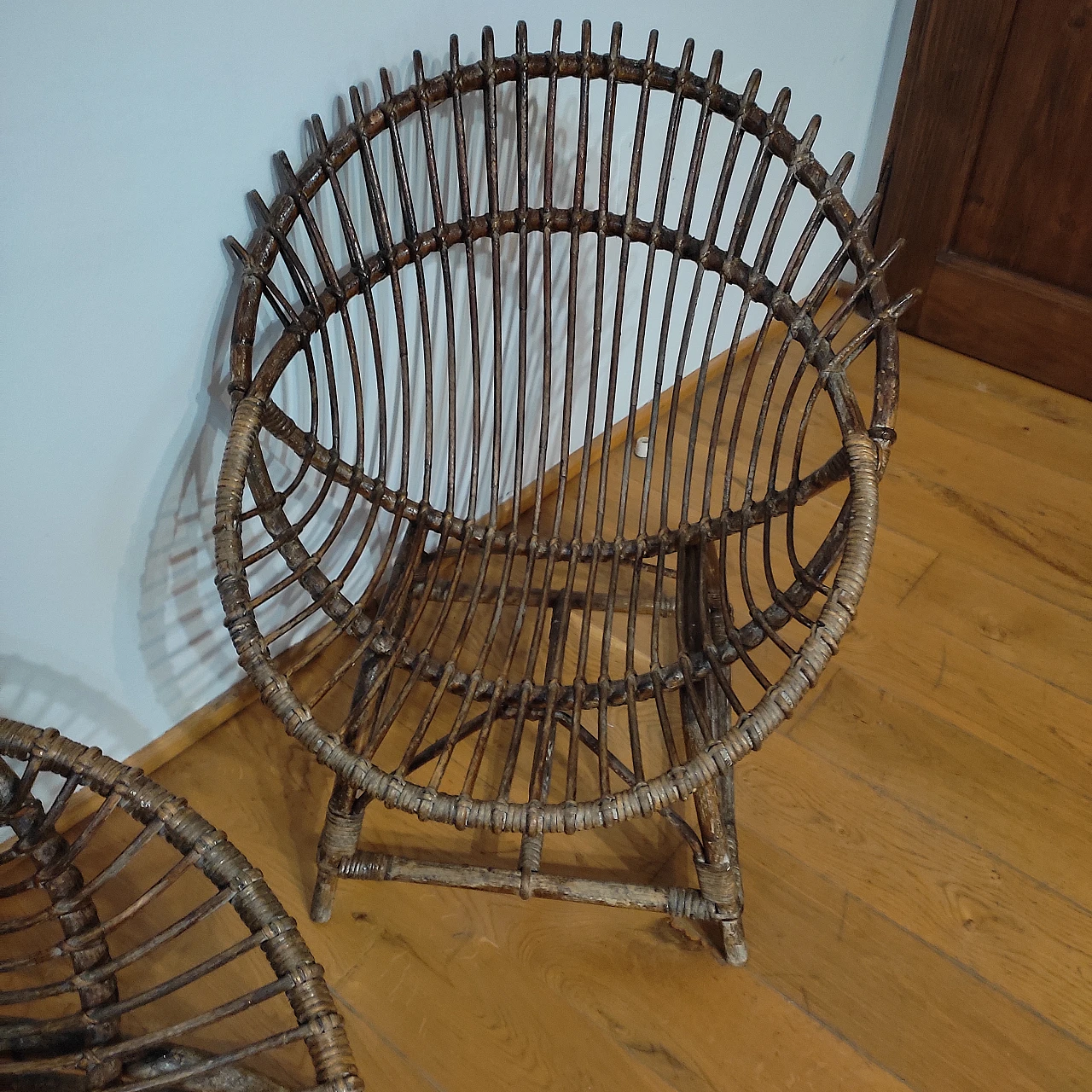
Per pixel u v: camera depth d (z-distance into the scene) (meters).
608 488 1.70
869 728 1.38
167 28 0.85
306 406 1.21
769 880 1.21
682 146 1.53
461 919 1.18
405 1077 1.05
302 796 1.28
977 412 1.92
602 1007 1.10
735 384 1.96
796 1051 1.07
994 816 1.28
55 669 1.12
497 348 1.06
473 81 0.99
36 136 0.81
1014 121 1.79
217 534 0.89
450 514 1.11
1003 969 1.14
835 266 1.03
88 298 0.92
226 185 0.97
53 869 0.73
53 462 0.99
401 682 1.38
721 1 1.42
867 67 1.86
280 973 0.71
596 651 1.45
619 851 1.24
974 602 1.55
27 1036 0.71
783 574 1.57
